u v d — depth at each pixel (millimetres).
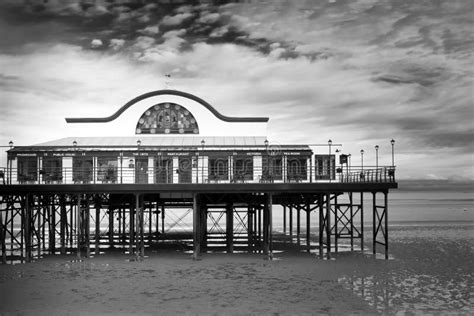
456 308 24984
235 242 49875
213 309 24766
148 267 34938
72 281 30609
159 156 40594
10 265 35844
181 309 24766
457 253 41781
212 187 35750
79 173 40219
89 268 34625
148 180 40500
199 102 46250
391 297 26953
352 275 32250
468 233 59625
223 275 32250
